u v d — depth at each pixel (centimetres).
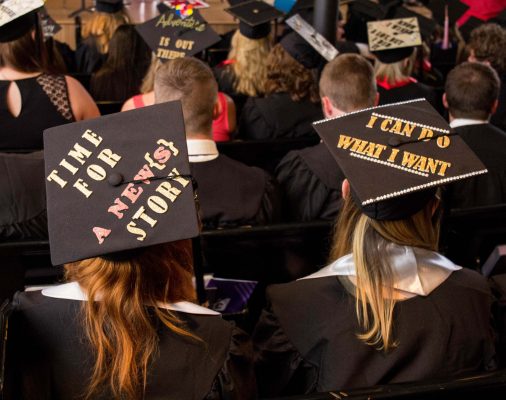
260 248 238
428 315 166
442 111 478
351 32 700
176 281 150
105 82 482
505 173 291
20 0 310
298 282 180
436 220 182
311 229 234
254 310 250
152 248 146
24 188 238
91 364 143
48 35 571
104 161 153
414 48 444
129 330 140
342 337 168
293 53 371
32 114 312
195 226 147
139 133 155
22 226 238
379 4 653
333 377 168
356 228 172
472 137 299
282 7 616
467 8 651
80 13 834
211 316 151
